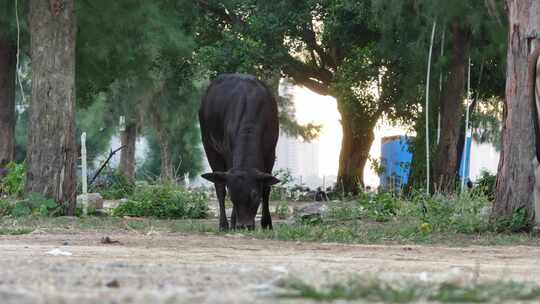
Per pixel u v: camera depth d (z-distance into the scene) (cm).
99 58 2727
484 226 1559
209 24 4228
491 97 4000
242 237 1398
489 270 912
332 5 3759
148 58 3011
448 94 3238
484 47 3206
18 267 745
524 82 1569
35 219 1820
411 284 569
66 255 1007
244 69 3800
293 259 1009
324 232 1434
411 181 3444
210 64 3844
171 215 2097
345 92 3747
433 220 1648
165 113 4872
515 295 547
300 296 518
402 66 3591
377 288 538
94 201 2280
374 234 1433
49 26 2002
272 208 2417
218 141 1652
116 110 5162
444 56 3127
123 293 524
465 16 2820
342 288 542
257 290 542
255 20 3881
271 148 1609
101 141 5900
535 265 1009
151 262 911
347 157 4078
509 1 1595
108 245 1209
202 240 1327
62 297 463
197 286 593
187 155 6106
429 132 3419
